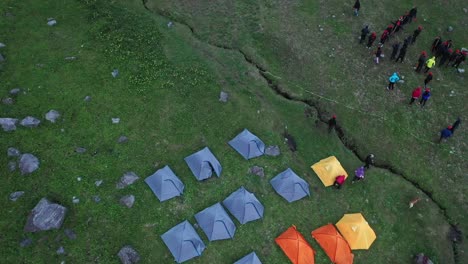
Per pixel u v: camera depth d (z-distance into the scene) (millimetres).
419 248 28484
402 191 31266
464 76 38938
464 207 31047
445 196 31438
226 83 34969
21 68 33438
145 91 33250
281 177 29312
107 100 32344
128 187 28031
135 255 25188
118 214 26844
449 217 30500
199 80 34594
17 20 36781
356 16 42250
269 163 30734
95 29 37000
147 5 40344
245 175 29797
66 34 36375
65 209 26188
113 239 25812
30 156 28234
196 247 25547
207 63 36219
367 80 37281
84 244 25359
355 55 39000
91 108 31703
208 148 30422
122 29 37406
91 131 30469
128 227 26422
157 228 26641
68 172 28156
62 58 34531
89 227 26078
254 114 33312
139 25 38156
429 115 35688
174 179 28016
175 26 38938
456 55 38812
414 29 42250
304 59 37969
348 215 28297
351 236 27281
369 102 35750
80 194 27312
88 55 35062
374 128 34375
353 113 34906
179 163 29734
